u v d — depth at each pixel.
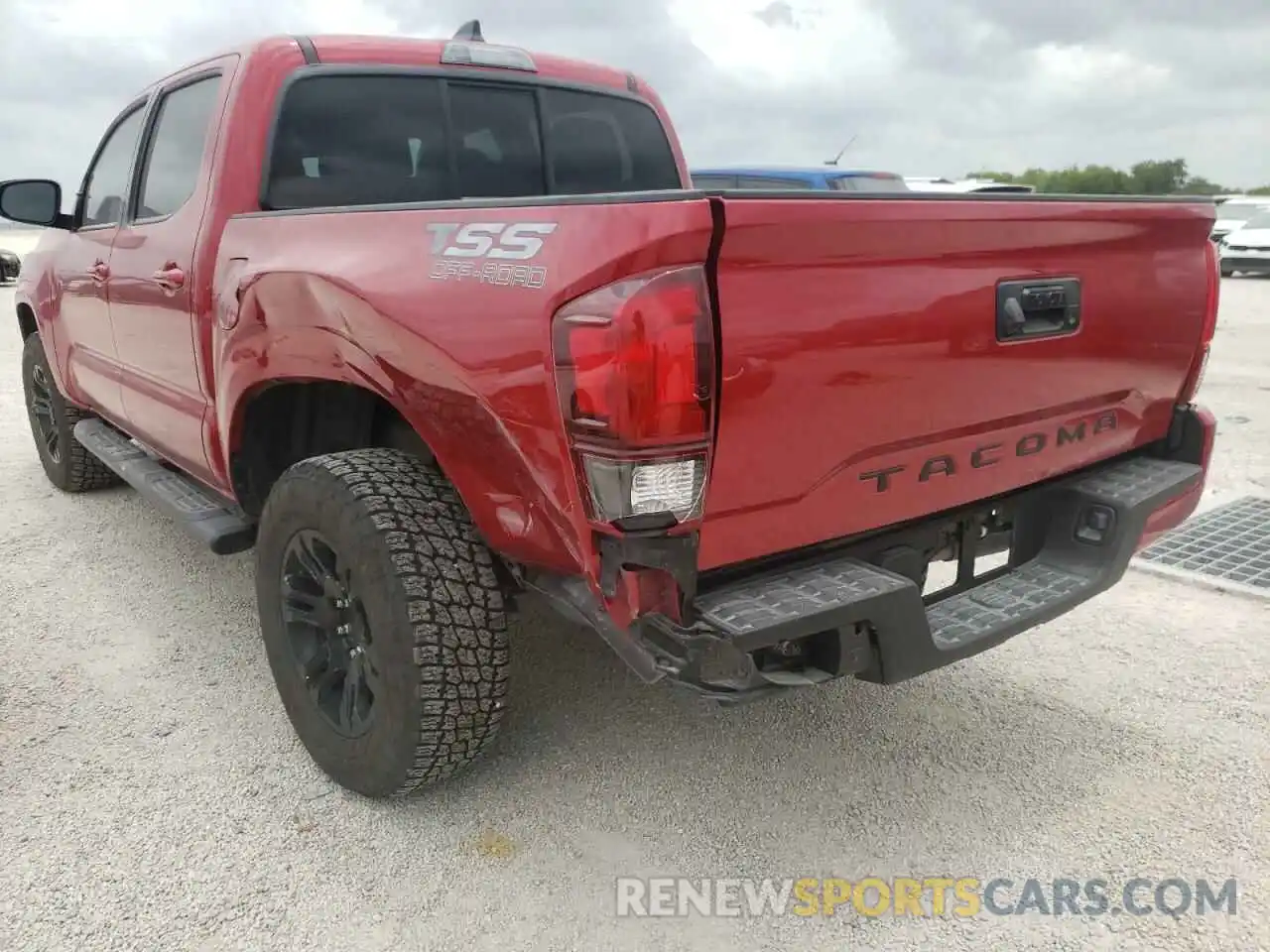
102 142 4.46
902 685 3.38
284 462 3.20
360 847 2.51
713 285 1.87
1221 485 5.59
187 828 2.57
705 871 2.44
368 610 2.42
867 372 2.12
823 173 9.42
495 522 2.21
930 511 2.39
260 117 3.14
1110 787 2.78
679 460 1.90
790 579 2.17
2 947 2.15
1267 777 2.82
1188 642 3.69
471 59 3.57
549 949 2.18
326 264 2.52
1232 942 2.20
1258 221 19.72
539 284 1.96
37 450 6.12
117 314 3.97
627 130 4.05
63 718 3.10
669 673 1.95
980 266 2.28
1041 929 2.25
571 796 2.73
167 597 4.05
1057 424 2.62
